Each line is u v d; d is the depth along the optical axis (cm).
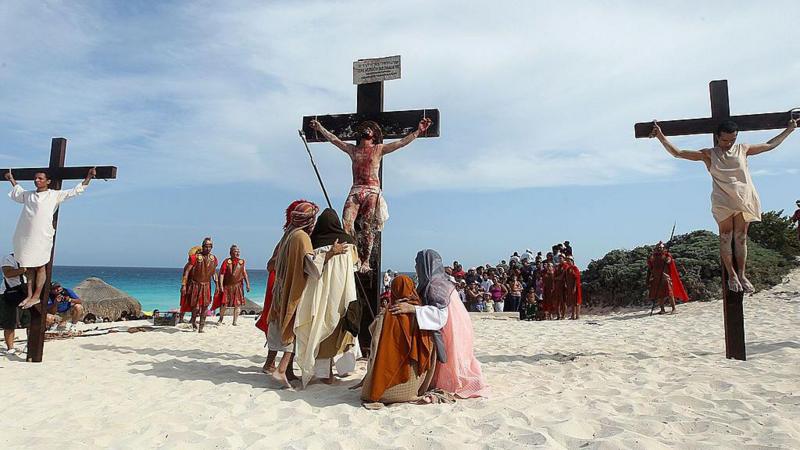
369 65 822
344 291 593
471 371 538
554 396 521
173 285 7556
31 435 417
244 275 1355
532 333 1157
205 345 967
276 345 637
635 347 864
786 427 390
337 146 778
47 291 809
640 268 1869
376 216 733
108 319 1822
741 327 710
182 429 432
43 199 805
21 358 819
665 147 742
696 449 352
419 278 549
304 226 605
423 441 385
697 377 582
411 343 506
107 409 500
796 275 1683
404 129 783
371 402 499
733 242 718
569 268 1641
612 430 395
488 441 383
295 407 492
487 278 2123
